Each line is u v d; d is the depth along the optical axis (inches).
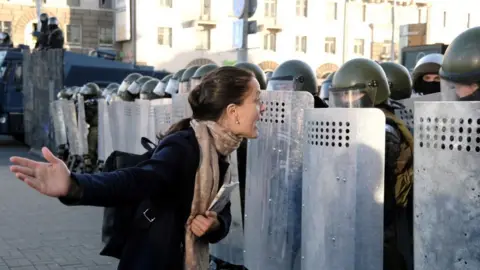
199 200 79.1
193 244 81.0
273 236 142.6
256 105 82.7
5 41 722.2
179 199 79.0
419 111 87.5
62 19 1562.5
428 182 86.4
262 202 144.4
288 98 138.9
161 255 78.6
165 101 226.1
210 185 79.7
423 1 1697.8
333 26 1688.0
